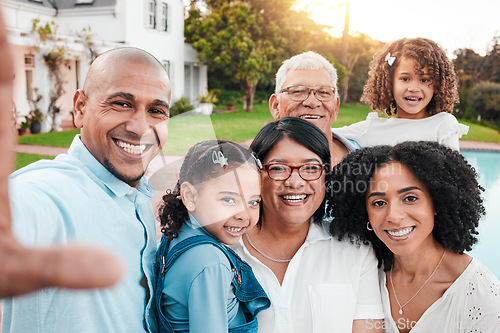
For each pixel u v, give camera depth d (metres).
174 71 17.70
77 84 15.94
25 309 1.07
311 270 1.63
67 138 11.65
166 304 1.29
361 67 18.42
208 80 22.12
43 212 0.98
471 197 1.62
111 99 1.21
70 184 1.15
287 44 18.69
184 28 19.45
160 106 1.27
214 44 18.17
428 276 1.67
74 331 1.09
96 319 1.12
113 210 1.24
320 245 1.67
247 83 17.12
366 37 18.91
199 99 17.72
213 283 1.23
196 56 20.00
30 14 14.39
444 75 3.00
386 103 3.29
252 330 1.38
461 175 1.60
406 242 1.55
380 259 1.74
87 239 1.14
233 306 1.34
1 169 0.26
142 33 15.58
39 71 13.12
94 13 14.94
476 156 10.74
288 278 1.61
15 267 0.25
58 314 1.09
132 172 1.27
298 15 19.95
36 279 0.25
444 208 1.56
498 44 15.70
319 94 2.43
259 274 1.60
